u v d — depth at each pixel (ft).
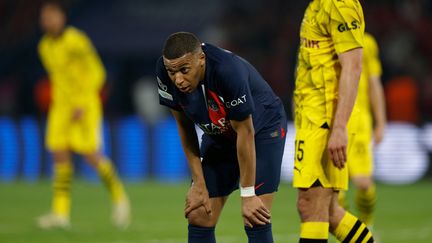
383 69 231.71
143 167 198.08
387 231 113.39
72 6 263.70
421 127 190.08
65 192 118.73
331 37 65.87
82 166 202.08
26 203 150.61
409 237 106.93
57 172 119.03
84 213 135.23
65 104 120.98
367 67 97.40
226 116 61.98
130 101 259.60
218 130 63.52
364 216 97.81
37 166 202.49
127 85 261.44
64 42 120.88
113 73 263.29
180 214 133.08
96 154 121.19
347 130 65.31
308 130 66.54
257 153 64.95
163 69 62.13
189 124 65.62
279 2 250.98
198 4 265.54
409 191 174.29
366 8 244.42
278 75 232.73
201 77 60.54
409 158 189.78
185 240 102.53
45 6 122.42
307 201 66.33
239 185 68.39
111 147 198.49
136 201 153.58
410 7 247.09
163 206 145.07
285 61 235.61
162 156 197.57
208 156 66.13
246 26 247.50
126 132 199.00
